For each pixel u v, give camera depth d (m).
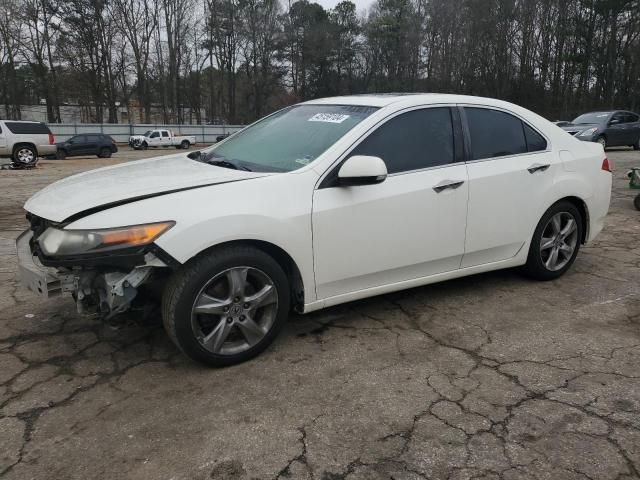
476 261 4.03
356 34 67.19
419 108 3.71
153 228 2.73
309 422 2.58
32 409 2.69
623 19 48.16
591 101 50.38
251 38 64.56
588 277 4.70
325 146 3.41
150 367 3.12
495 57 51.56
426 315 3.85
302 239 3.15
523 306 4.02
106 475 2.23
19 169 19.19
